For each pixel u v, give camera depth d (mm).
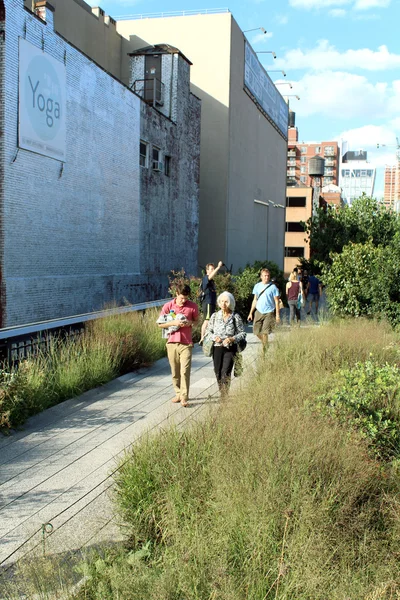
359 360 8383
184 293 7855
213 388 8750
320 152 137500
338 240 23281
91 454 5789
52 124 14852
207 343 7426
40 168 14477
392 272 14109
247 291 18922
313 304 27703
